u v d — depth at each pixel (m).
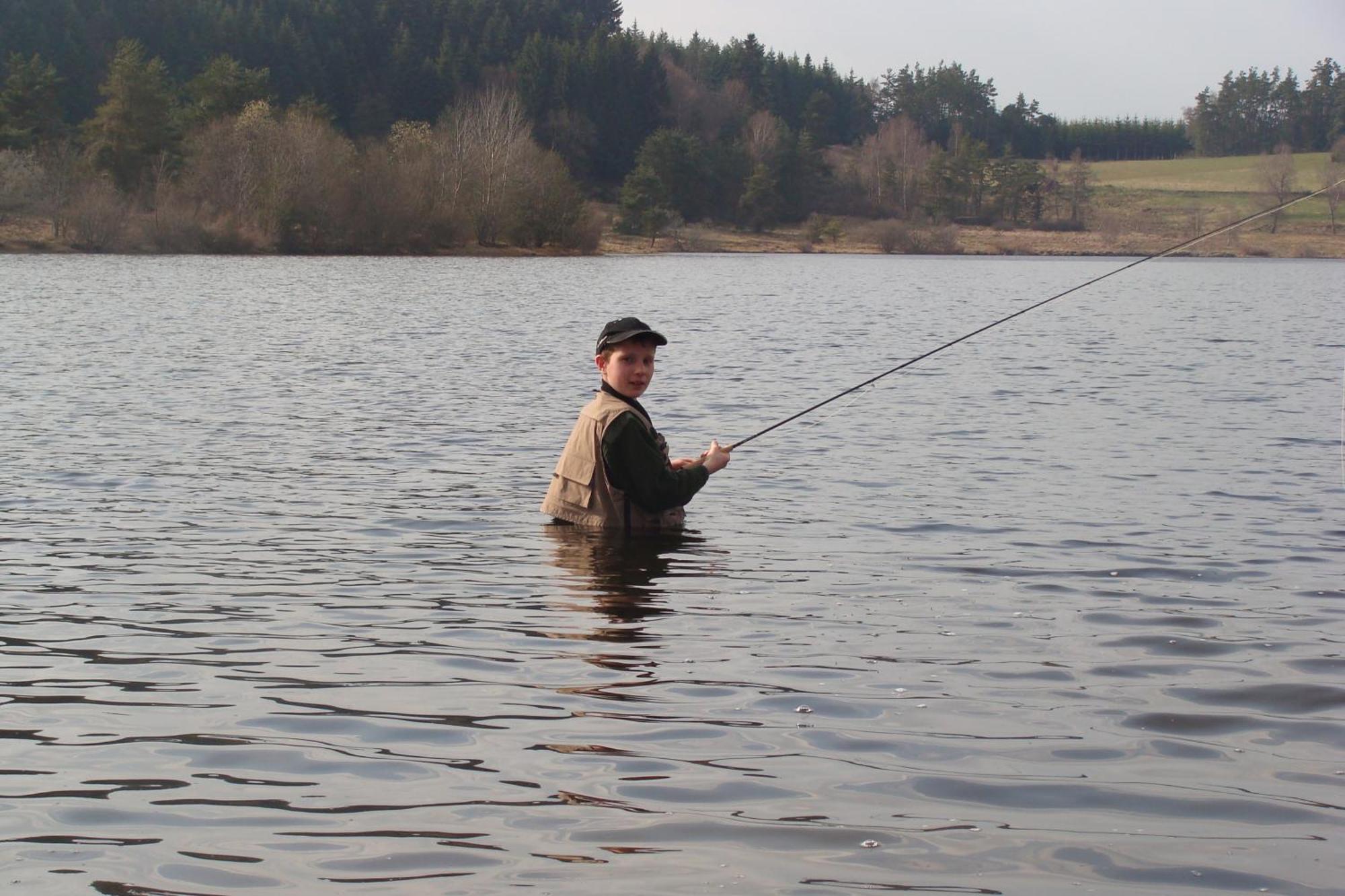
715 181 134.62
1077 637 5.39
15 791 3.78
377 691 4.66
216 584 6.20
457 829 3.54
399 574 6.44
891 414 13.37
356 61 145.12
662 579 6.38
